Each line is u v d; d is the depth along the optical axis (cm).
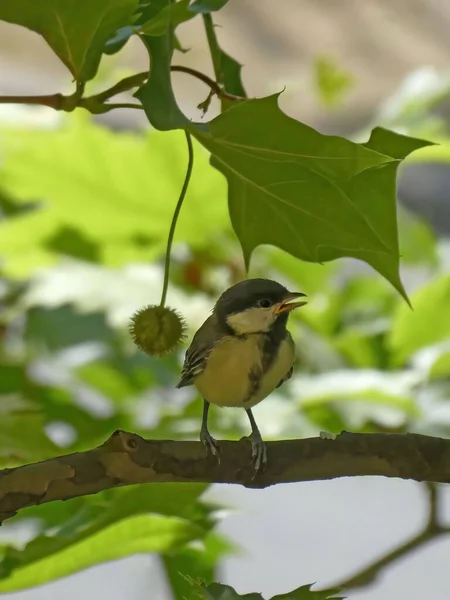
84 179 539
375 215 304
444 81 588
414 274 636
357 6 909
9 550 341
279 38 905
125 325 538
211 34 348
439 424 460
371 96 868
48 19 287
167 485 351
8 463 436
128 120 700
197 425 466
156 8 320
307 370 532
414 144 288
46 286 559
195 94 781
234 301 391
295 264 595
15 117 573
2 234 580
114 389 573
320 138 268
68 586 683
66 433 525
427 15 910
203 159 522
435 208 876
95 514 389
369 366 544
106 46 313
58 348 582
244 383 385
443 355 458
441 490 456
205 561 469
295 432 452
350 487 817
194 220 562
